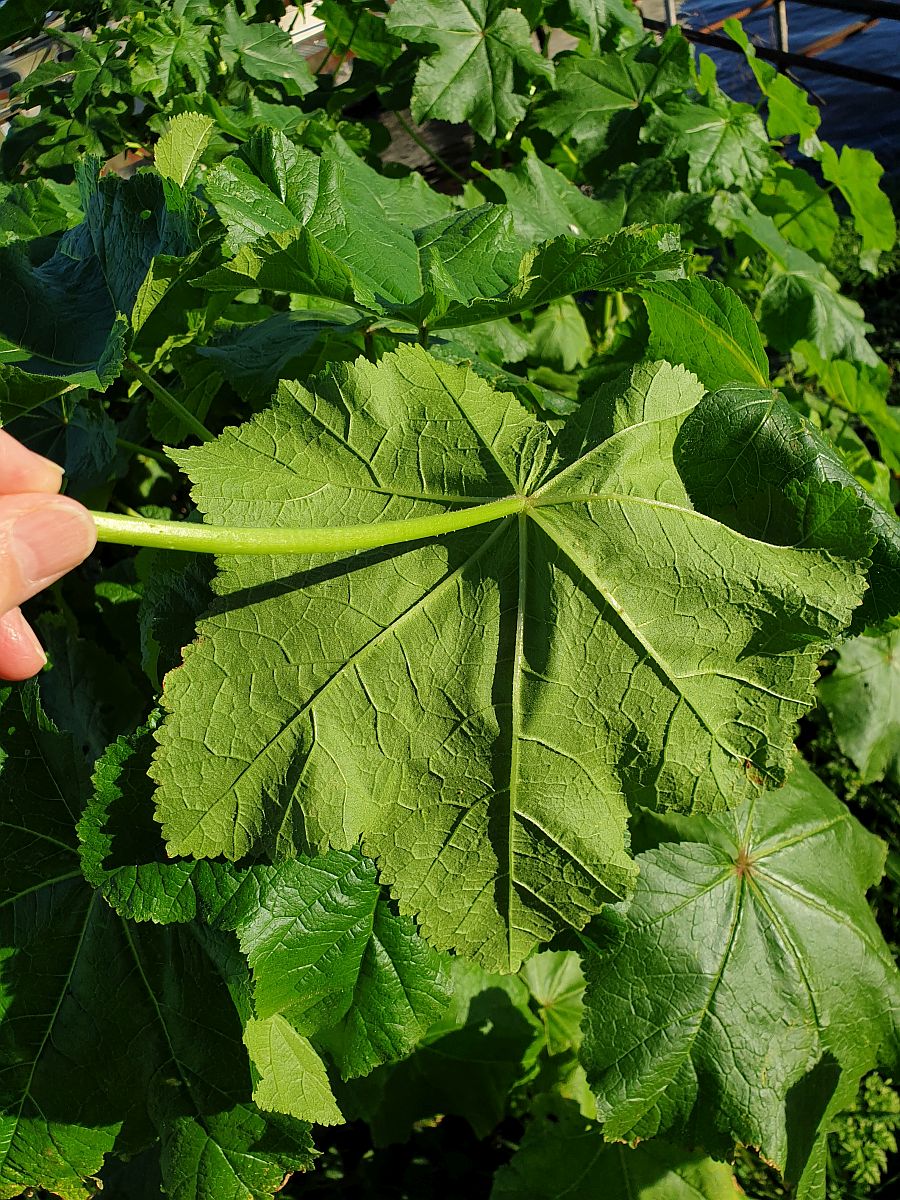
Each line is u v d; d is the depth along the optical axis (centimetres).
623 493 24
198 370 37
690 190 50
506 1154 50
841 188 61
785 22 98
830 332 56
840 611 23
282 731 22
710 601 23
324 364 35
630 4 60
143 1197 35
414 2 47
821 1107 34
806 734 65
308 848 23
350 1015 28
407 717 23
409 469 24
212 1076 28
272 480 23
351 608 23
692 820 35
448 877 24
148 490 45
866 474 58
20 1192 28
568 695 24
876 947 37
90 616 43
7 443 21
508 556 23
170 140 28
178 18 48
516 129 53
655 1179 39
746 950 34
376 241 32
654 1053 32
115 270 30
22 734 29
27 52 63
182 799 22
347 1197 48
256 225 29
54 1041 28
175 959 28
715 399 25
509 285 33
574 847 24
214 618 22
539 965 46
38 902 29
